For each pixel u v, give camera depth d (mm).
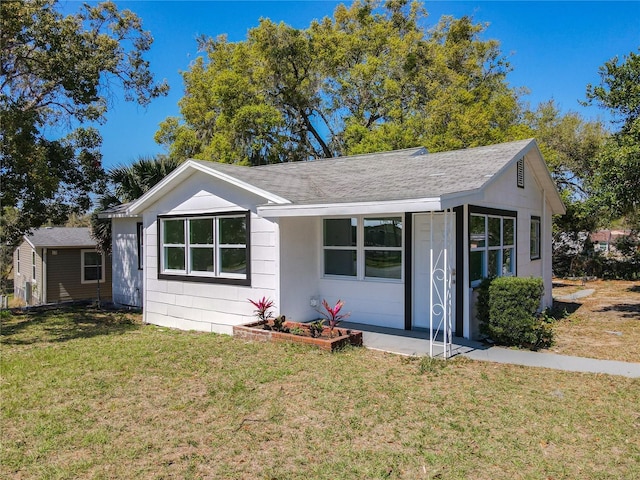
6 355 7578
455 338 7953
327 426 4473
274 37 23484
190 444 4129
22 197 11906
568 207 18688
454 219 8031
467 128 20297
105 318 11781
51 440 4230
